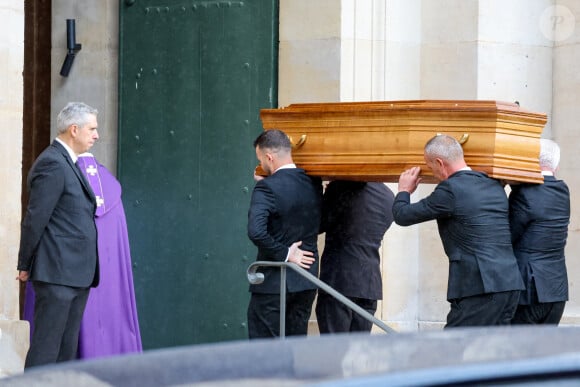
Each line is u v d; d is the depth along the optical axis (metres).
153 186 17.00
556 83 16.77
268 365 3.95
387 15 16.30
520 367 3.79
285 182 12.30
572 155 16.62
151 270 16.98
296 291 12.48
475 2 16.39
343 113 12.33
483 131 11.91
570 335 4.24
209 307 16.73
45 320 12.70
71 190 12.73
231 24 16.62
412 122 12.02
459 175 11.77
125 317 14.92
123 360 4.28
